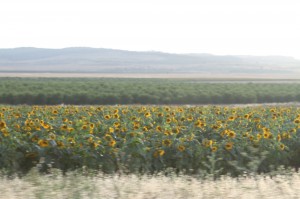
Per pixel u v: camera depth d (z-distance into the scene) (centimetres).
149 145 1505
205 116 2300
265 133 1587
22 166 1382
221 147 1477
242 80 16050
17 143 1412
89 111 2464
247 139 1595
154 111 2561
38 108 2747
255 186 896
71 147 1395
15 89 6462
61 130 1614
